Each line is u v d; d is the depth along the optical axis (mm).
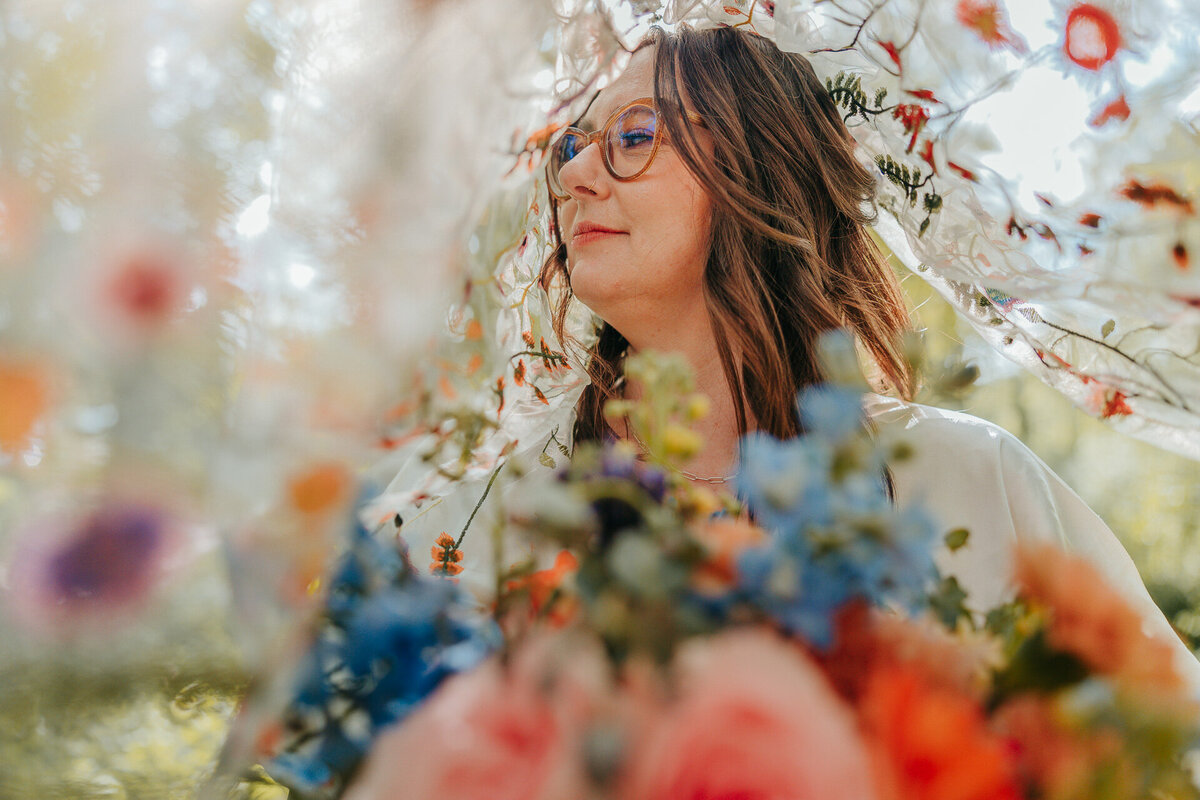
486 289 777
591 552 367
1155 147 867
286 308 492
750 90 1174
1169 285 897
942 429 1139
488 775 326
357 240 526
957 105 938
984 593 1007
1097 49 868
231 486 426
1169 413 999
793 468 385
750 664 326
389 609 419
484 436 821
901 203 1122
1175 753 367
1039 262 963
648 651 332
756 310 1103
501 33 646
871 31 958
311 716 414
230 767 403
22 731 375
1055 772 350
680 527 379
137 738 388
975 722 346
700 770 304
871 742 332
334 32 556
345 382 484
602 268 1102
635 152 1087
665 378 446
